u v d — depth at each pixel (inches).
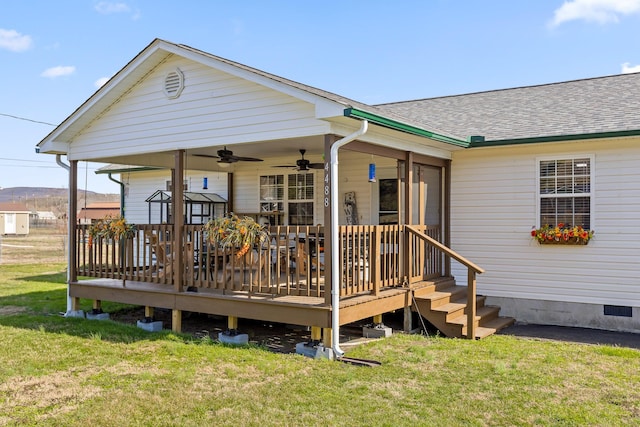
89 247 356.8
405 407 176.1
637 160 315.9
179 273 304.8
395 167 395.5
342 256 253.8
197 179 514.0
